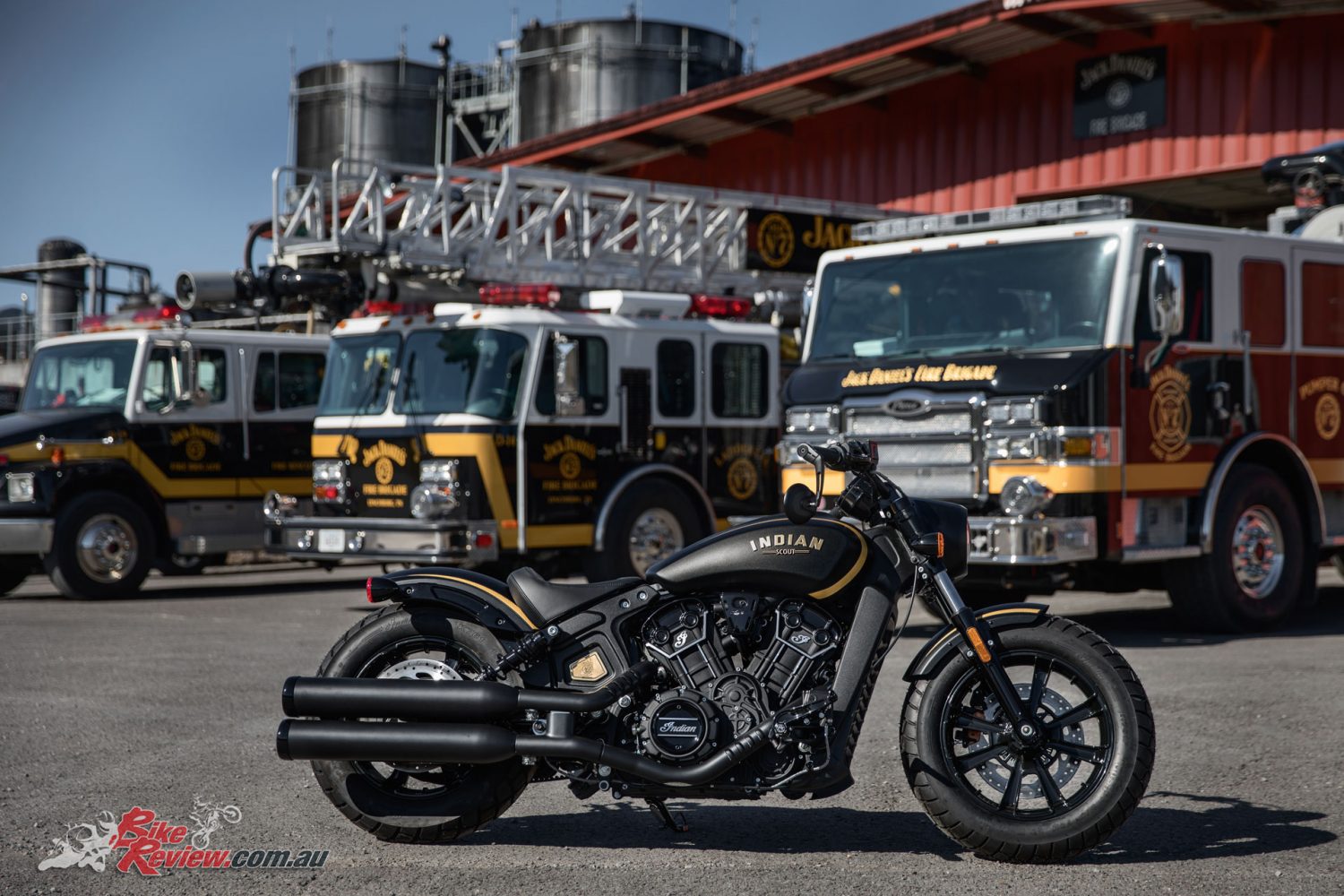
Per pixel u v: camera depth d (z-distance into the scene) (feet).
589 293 41.11
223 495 47.16
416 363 39.81
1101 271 30.55
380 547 39.04
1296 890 14.42
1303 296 34.19
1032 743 15.43
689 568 15.79
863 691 15.49
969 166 69.21
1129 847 16.05
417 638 16.43
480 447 38.17
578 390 38.29
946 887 14.58
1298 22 58.08
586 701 15.26
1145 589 33.78
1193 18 59.67
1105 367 29.86
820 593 15.71
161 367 46.24
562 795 18.79
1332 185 39.50
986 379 30.14
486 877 15.01
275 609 41.42
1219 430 32.17
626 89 101.09
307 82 112.47
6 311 83.56
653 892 14.48
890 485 16.11
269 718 23.68
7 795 18.45
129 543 45.06
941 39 63.82
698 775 14.97
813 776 15.11
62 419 44.52
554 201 51.29
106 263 73.20
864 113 73.72
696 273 53.21
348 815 16.21
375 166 46.62
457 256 47.57
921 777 15.58
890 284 33.22
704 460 42.96
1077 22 62.08
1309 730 22.03
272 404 48.44
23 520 43.57
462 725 15.38
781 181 77.77
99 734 22.33
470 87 114.62
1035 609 15.89
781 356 46.34
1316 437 34.45
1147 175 62.39
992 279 31.83
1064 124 65.36
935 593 16.24
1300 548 33.81
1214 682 26.20
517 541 38.60
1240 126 59.62
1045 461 29.43
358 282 46.32
